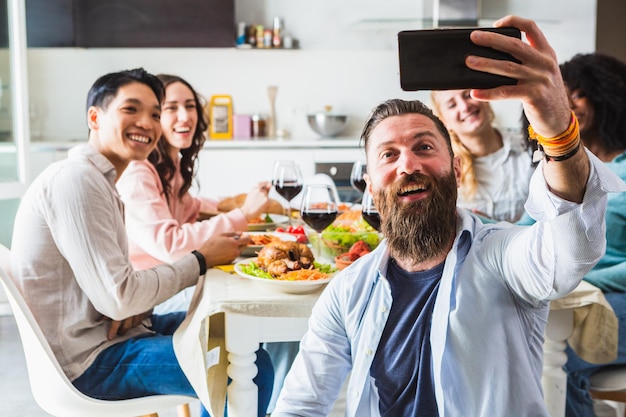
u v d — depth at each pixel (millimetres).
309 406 1437
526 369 1276
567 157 1064
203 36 5094
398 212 1311
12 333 4223
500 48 997
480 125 3221
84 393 1938
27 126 4496
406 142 1318
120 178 2496
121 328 2045
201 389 1825
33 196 1941
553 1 5129
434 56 1015
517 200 3281
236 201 3090
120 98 2203
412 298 1354
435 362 1285
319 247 2170
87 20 5023
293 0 5387
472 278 1302
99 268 1900
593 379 2141
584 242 1119
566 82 2564
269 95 5406
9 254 1979
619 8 5504
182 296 2721
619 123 2527
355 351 1401
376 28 5414
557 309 1870
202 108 2992
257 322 1835
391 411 1344
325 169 5008
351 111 5555
